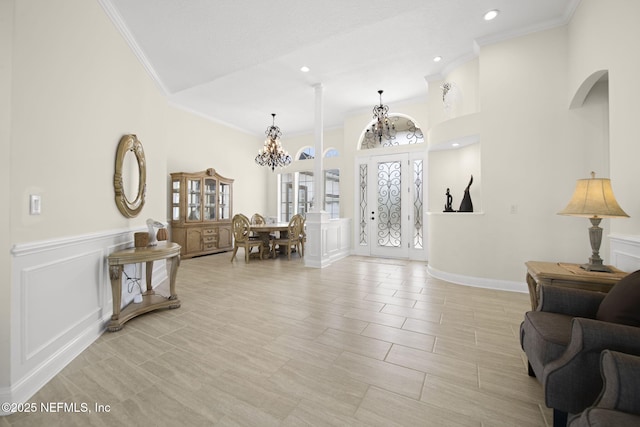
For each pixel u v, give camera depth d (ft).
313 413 4.74
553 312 5.44
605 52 7.77
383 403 4.98
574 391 3.87
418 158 19.30
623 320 4.28
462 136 12.80
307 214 16.89
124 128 9.50
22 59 5.39
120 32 9.18
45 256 5.84
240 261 18.65
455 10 10.11
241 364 6.25
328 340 7.39
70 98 6.72
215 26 9.64
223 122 23.47
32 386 5.32
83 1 7.22
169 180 19.40
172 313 9.33
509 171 11.60
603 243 9.90
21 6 5.37
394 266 16.99
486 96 11.99
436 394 5.22
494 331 7.93
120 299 8.11
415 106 18.84
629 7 6.71
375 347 7.02
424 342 7.28
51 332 5.95
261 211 27.53
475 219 12.42
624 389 2.98
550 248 10.95
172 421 4.56
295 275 14.66
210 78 13.28
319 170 16.43
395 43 12.16
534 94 11.10
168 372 5.95
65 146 6.53
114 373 5.91
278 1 8.52
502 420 4.56
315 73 14.88
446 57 13.39
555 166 10.82
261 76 15.21
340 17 9.32
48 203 5.99
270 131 20.04
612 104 7.30
